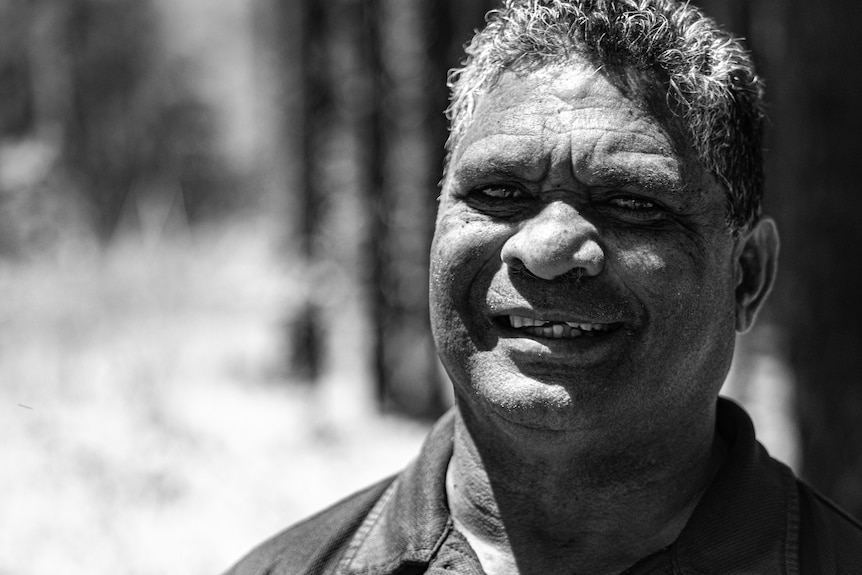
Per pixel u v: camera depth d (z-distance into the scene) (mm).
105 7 20109
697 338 1871
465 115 2008
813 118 4652
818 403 4680
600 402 1814
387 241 9711
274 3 12578
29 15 19031
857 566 1877
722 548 1865
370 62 9539
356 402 10125
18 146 16984
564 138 1832
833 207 4617
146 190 18031
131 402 8188
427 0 8672
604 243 1820
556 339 1835
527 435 1866
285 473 7277
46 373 8859
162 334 11109
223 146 22766
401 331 9773
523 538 1967
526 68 1907
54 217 14344
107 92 19750
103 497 6188
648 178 1822
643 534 1931
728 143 1929
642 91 1859
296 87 10773
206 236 19547
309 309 10094
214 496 6539
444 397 10039
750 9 5543
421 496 2061
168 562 5582
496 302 1857
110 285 11930
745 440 1996
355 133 9727
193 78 24609
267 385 10344
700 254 1866
